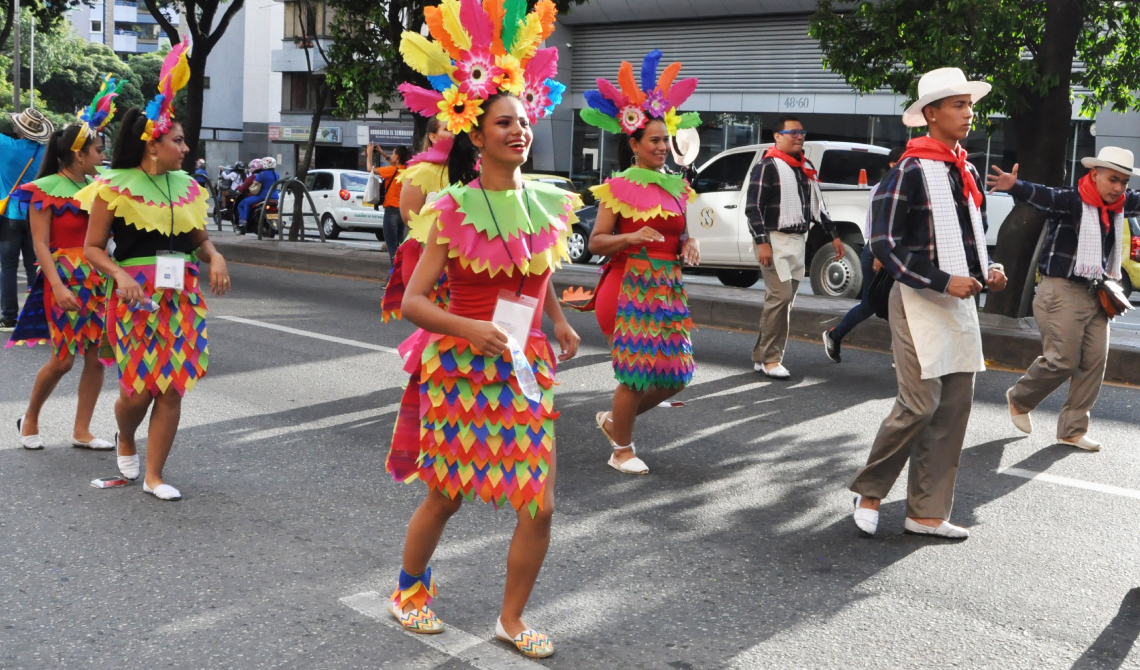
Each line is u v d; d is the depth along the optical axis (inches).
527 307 127.9
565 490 208.4
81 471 213.5
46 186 212.2
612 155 1187.3
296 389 291.6
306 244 697.0
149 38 3476.9
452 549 173.2
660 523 189.3
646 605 152.6
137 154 186.5
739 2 1047.0
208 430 247.4
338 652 135.0
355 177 922.1
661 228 216.5
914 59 435.8
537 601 153.4
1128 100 488.7
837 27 462.6
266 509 192.7
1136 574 167.3
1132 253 315.6
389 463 138.9
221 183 1058.7
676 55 1122.0
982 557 173.9
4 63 2341.3
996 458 235.0
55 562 165.6
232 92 2121.1
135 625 142.9
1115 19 449.1
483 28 122.4
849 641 141.4
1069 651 139.4
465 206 123.3
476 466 128.0
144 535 178.1
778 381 319.6
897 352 178.7
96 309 220.7
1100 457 236.8
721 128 1095.6
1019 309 391.9
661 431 256.1
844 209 485.4
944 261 172.4
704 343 389.4
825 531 186.2
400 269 144.6
